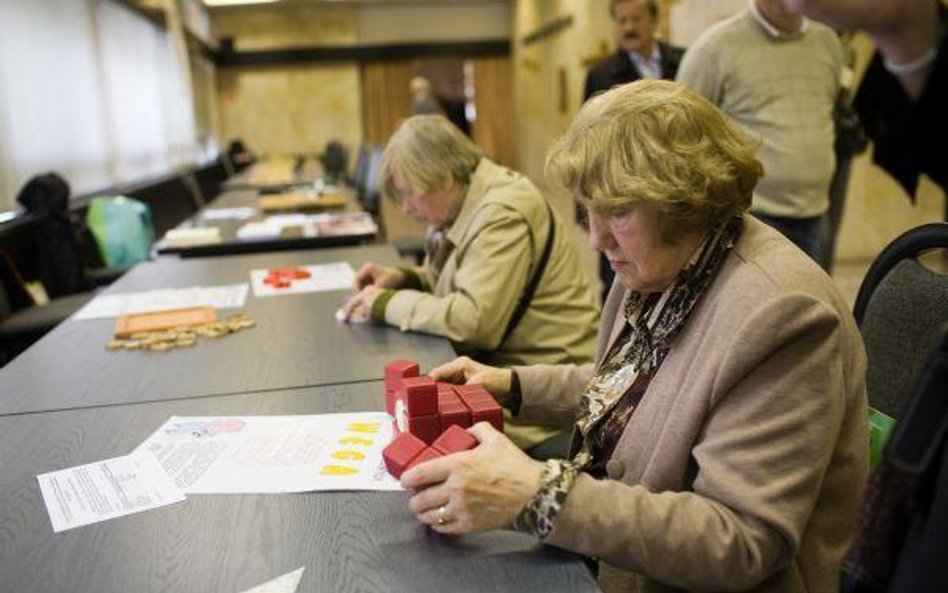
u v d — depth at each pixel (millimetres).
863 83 637
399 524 875
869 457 865
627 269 925
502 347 1788
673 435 859
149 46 7887
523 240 1728
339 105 12617
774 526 756
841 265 3885
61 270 3684
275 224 3740
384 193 1980
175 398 1330
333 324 1816
